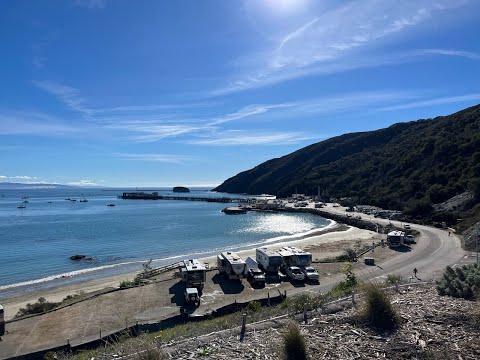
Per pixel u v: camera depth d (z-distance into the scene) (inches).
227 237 2940.5
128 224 3774.6
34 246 2559.1
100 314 1016.2
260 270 1414.9
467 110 4864.7
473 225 2159.2
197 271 1258.6
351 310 482.0
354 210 4192.9
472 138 3809.1
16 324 950.4
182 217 4505.4
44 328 920.3
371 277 1291.8
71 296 1306.6
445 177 3481.8
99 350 577.3
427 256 1673.2
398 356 312.2
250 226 3617.1
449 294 530.6
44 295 1424.7
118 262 2063.2
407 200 3649.1
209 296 1195.3
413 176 4003.4
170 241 2746.1
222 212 5152.6
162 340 509.4
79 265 2005.4
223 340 405.1
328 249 2226.9
